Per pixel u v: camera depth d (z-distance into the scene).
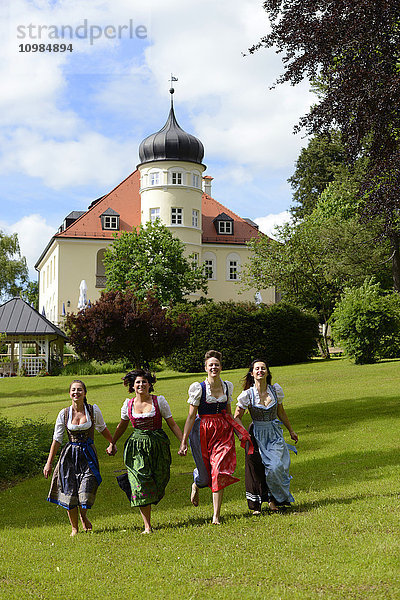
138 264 42.44
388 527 6.01
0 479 11.23
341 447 11.14
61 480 6.67
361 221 16.25
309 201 57.97
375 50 12.70
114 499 9.01
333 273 35.47
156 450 6.58
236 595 4.59
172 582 4.97
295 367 29.89
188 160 54.12
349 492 7.75
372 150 14.16
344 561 5.17
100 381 32.62
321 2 13.13
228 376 27.58
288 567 5.12
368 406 15.58
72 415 6.74
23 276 72.31
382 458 9.86
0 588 5.01
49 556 5.87
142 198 55.09
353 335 27.19
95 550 5.97
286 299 38.47
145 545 6.04
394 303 27.23
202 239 58.31
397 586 4.59
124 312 29.28
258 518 6.76
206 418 6.92
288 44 13.65
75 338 29.67
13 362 41.34
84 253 55.12
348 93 12.91
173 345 29.83
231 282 58.56
